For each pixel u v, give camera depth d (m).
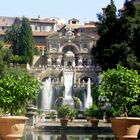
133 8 52.44
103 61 52.78
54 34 147.50
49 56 146.00
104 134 39.38
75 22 172.50
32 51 145.88
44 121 53.75
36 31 174.12
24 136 34.34
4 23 195.25
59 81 126.25
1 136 21.11
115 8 55.12
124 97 23.38
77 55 146.50
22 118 21.08
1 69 82.94
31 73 131.25
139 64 46.28
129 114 30.48
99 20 57.22
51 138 32.47
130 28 50.12
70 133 40.97
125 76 23.25
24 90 22.72
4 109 23.08
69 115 66.00
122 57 48.88
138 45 49.28
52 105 106.94
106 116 48.28
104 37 54.16
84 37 146.12
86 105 101.56
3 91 22.53
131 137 21.36
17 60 135.62
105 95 23.56
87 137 34.28
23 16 151.62
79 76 131.12
